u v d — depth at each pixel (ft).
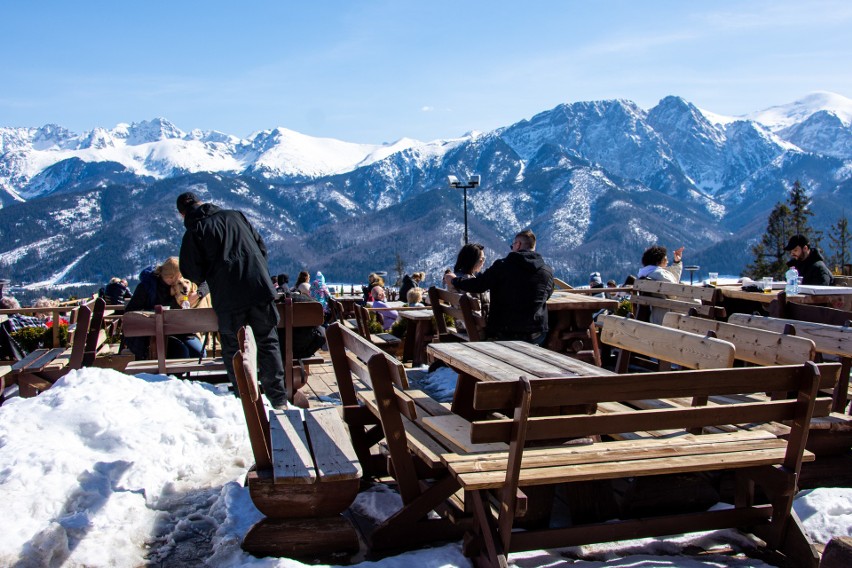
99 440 15.17
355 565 11.26
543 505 12.55
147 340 25.18
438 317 25.77
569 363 14.05
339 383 15.25
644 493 13.20
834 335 16.93
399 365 11.62
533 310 21.98
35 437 14.69
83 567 11.38
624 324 18.28
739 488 13.15
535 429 10.76
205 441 16.49
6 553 11.11
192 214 19.62
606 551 12.51
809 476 15.02
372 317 34.76
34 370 21.77
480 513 11.34
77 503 12.75
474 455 11.88
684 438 13.24
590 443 12.84
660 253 29.68
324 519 12.01
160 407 17.22
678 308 25.36
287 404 20.57
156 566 11.73
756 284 30.14
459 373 14.89
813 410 12.16
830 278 32.37
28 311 28.35
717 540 13.08
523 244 22.65
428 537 12.33
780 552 12.48
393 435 12.33
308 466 12.08
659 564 11.87
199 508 13.80
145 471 14.44
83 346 21.62
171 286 26.16
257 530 11.83
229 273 19.60
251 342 13.84
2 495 12.29
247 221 20.54
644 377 11.20
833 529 13.23
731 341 17.31
